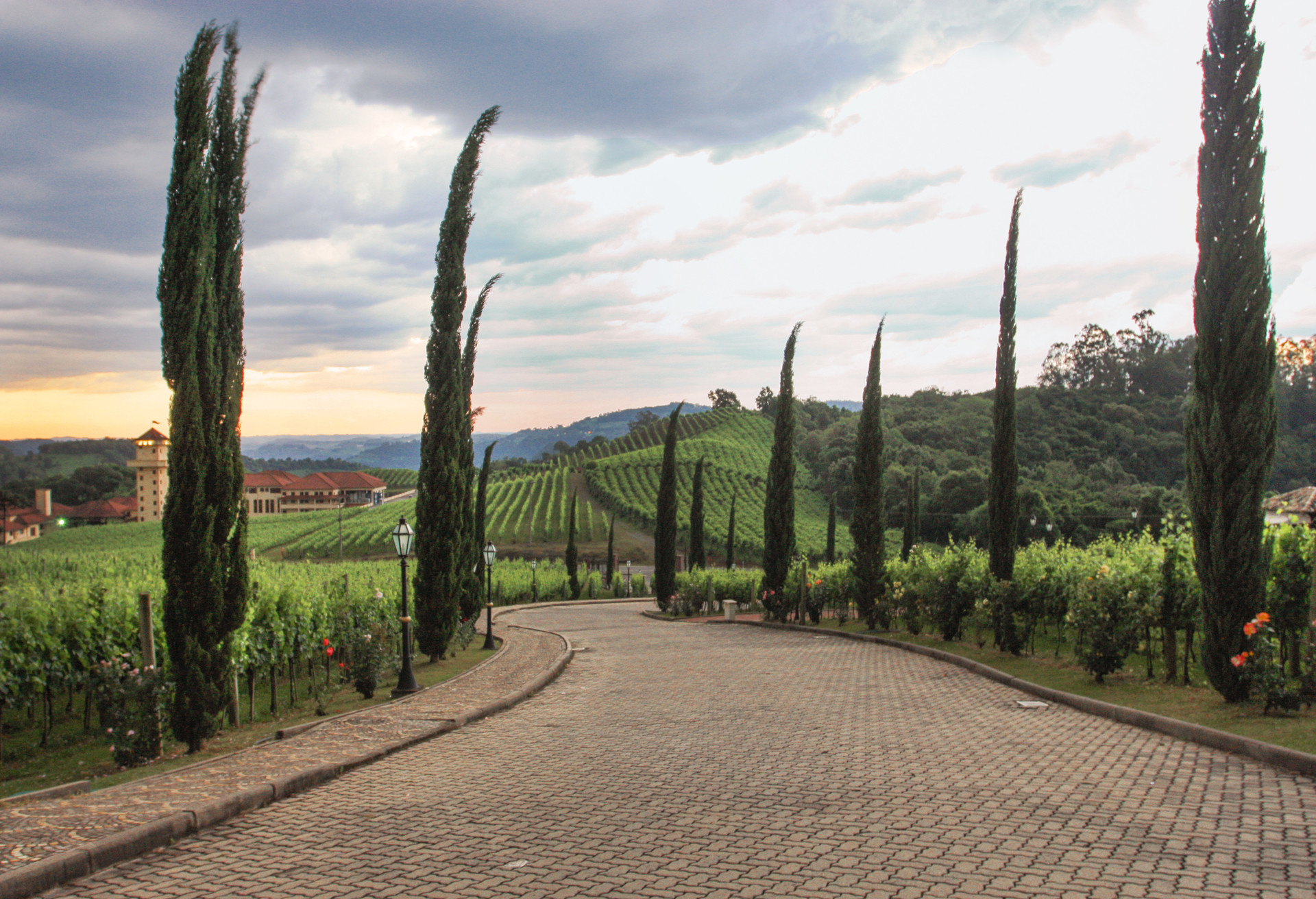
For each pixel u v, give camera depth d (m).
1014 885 4.34
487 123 18.59
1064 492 65.62
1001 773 6.75
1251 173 9.12
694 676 13.74
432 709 10.52
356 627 16.42
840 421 120.56
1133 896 4.14
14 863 4.76
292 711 12.60
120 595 13.74
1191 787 6.12
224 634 9.76
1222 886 4.23
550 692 12.58
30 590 12.49
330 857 5.16
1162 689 10.27
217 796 6.21
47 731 11.41
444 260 18.06
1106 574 11.41
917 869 4.62
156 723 8.94
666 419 173.38
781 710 10.19
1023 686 11.30
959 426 106.69
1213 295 9.22
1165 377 111.44
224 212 10.31
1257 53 9.14
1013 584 14.48
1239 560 8.87
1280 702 8.17
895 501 77.12
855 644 18.64
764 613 26.75
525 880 4.66
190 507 9.39
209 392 9.67
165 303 9.45
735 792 6.41
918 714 9.66
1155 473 87.56
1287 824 5.18
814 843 5.13
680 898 4.31
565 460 154.88
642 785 6.73
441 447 17.53
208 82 9.62
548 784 6.88
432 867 4.93
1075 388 119.81
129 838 5.21
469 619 20.67
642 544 87.06
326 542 78.56
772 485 26.73
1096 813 5.55
